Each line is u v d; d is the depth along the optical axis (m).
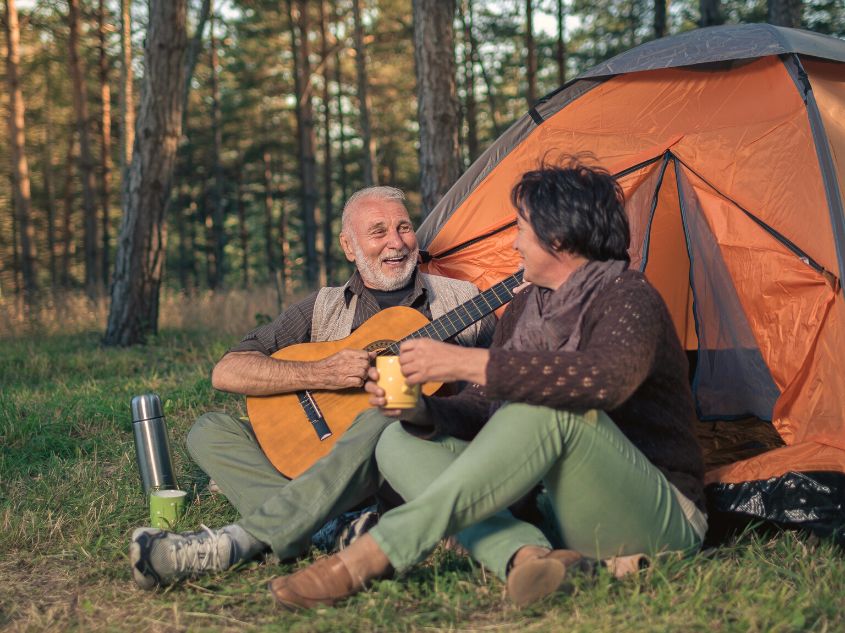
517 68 25.05
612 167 3.67
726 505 2.61
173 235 38.59
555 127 3.97
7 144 20.52
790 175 3.19
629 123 3.77
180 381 6.32
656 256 4.33
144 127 8.85
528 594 2.00
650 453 2.19
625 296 2.06
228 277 39.66
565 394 1.88
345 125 28.23
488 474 1.96
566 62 23.52
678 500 2.16
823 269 2.99
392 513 2.04
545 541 2.09
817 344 2.97
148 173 8.88
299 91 21.73
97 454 4.25
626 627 1.92
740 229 3.27
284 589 2.05
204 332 10.27
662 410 2.19
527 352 1.93
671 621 1.95
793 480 2.59
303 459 2.87
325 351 3.14
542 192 2.19
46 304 11.98
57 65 19.16
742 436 3.87
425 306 3.38
